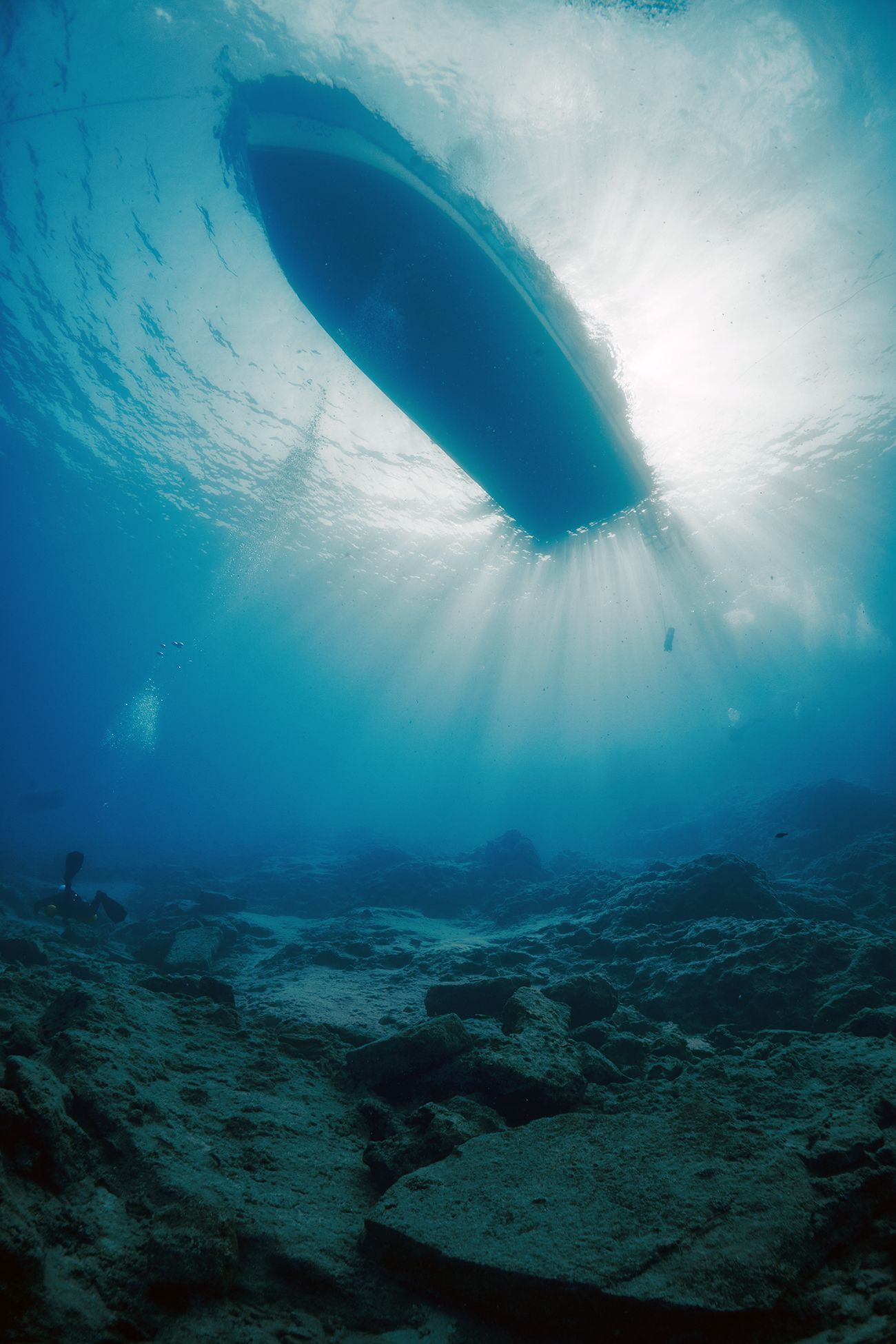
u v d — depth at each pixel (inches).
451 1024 180.9
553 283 442.3
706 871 372.8
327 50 355.3
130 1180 117.5
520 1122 153.1
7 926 367.6
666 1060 189.2
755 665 1289.4
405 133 377.7
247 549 1198.3
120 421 843.4
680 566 959.0
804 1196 107.6
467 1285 97.3
